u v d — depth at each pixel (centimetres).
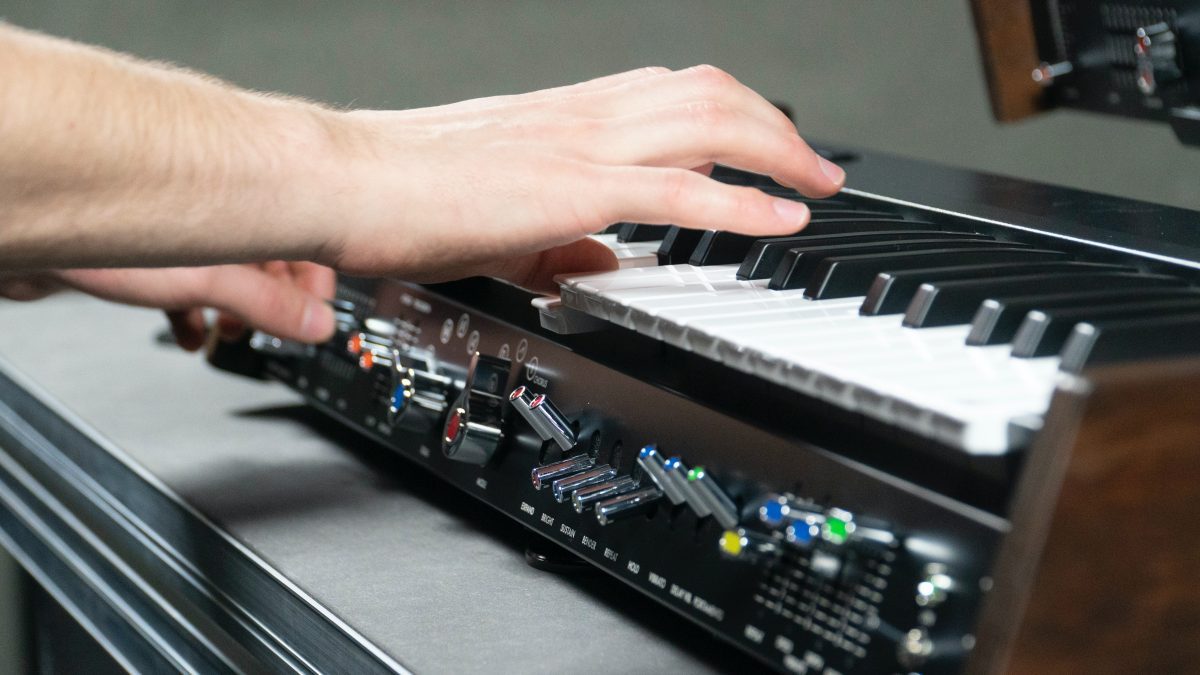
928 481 41
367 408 73
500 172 56
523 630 54
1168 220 65
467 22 265
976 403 37
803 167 61
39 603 107
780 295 54
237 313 78
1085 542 36
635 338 54
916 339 46
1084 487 35
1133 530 36
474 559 62
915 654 38
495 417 59
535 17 273
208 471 76
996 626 36
